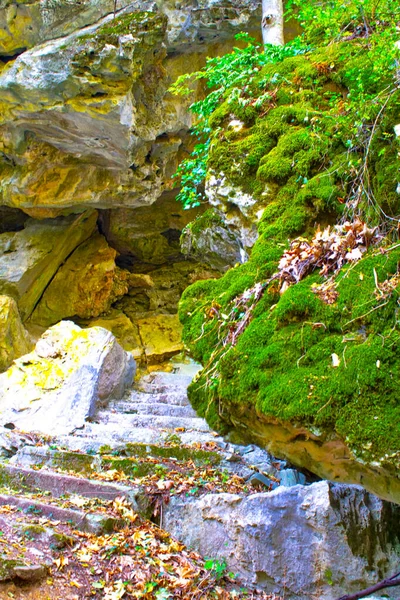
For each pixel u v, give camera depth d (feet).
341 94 11.09
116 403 20.49
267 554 11.23
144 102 25.17
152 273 39.37
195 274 39.04
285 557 11.13
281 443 7.51
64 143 25.75
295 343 7.16
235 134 11.69
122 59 21.95
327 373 6.60
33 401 19.03
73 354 20.76
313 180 9.57
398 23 10.87
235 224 11.46
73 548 10.68
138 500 12.75
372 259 7.48
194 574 10.85
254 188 10.75
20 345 29.04
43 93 22.85
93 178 28.12
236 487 13.92
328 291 7.43
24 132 25.48
